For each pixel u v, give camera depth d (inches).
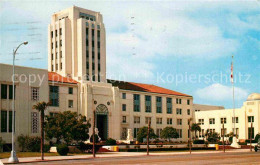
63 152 2161.7
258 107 4377.5
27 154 2244.1
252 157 1835.6
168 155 2197.3
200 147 3248.0
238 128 4534.9
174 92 4731.8
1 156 2076.8
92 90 3604.8
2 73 2743.6
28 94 2920.8
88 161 1582.2
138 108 4133.9
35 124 2938.0
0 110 2706.7
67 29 3981.3
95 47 4057.6
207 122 4842.5
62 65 3951.8
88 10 4163.4
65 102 3405.5
